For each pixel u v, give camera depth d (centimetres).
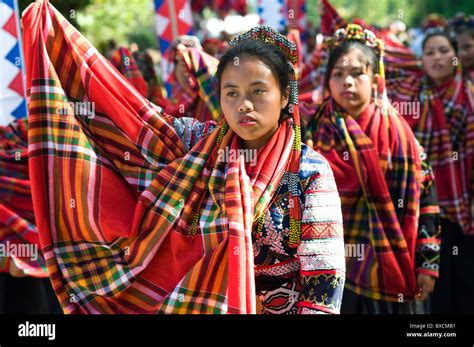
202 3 1853
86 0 1588
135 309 505
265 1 1267
